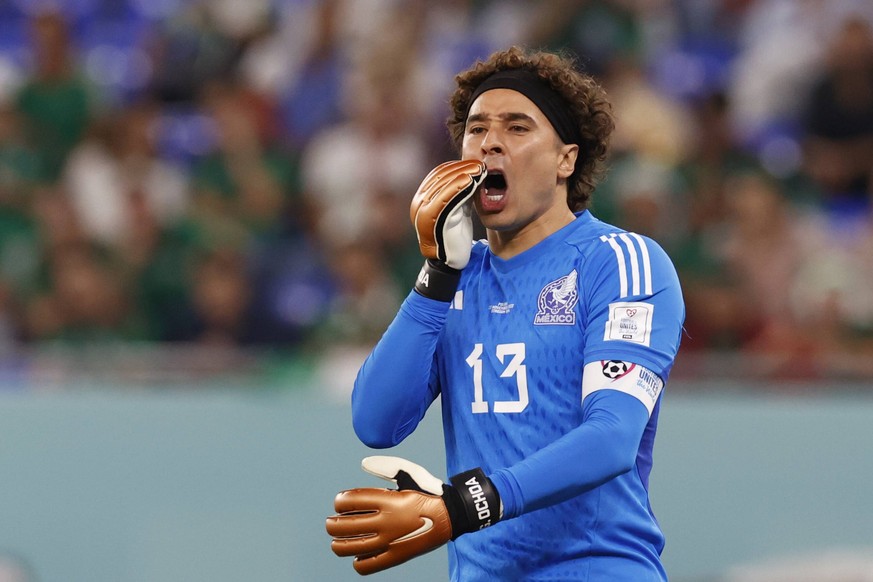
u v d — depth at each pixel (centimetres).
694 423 1577
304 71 2577
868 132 2480
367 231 2241
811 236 2292
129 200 2361
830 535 1564
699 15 2683
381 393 845
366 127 2456
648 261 825
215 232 2302
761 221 2303
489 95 870
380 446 871
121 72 2700
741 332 2152
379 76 2505
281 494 1585
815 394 1603
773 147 2528
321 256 2214
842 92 2489
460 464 867
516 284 859
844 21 2595
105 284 2205
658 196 2316
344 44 2611
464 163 828
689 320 2153
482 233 1227
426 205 818
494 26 2697
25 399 1591
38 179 2397
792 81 2614
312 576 1574
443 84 2581
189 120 2564
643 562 835
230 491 1584
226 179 2409
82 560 1569
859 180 2469
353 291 2156
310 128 2520
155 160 2461
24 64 2653
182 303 2191
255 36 2666
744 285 2200
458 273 838
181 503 1581
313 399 1609
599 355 789
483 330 862
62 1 2789
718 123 2473
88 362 1627
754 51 2669
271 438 1597
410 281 2206
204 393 1616
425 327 836
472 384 856
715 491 1569
